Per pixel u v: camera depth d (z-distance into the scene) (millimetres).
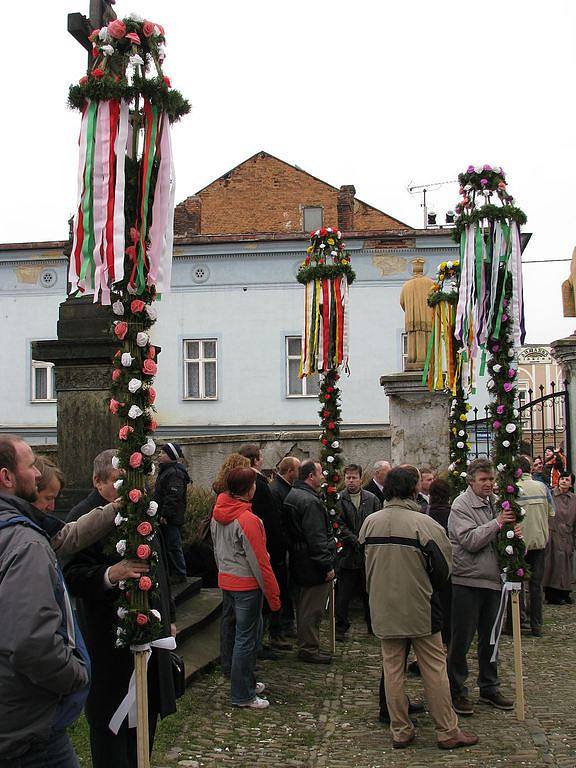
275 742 5703
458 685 6203
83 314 8047
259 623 6574
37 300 26281
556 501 10609
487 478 6332
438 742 5566
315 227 28500
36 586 3008
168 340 25781
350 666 7715
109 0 8320
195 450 14086
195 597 8977
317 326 9398
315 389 25406
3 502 3219
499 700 6355
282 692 6863
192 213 29062
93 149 4758
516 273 6691
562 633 8992
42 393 26375
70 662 3062
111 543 4535
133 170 4863
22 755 3098
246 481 6652
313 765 5297
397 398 12789
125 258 4848
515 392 6676
